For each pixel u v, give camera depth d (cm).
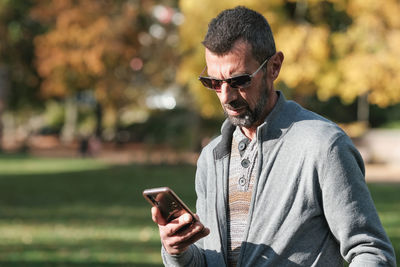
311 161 316
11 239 1421
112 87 4941
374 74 3133
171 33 4612
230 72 324
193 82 3272
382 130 4828
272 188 325
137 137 7319
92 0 4556
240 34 323
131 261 1145
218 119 4775
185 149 4347
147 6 4572
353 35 3216
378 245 303
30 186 2955
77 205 2197
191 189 2805
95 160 5212
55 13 4553
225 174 346
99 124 6906
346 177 310
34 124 9544
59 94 5084
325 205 312
